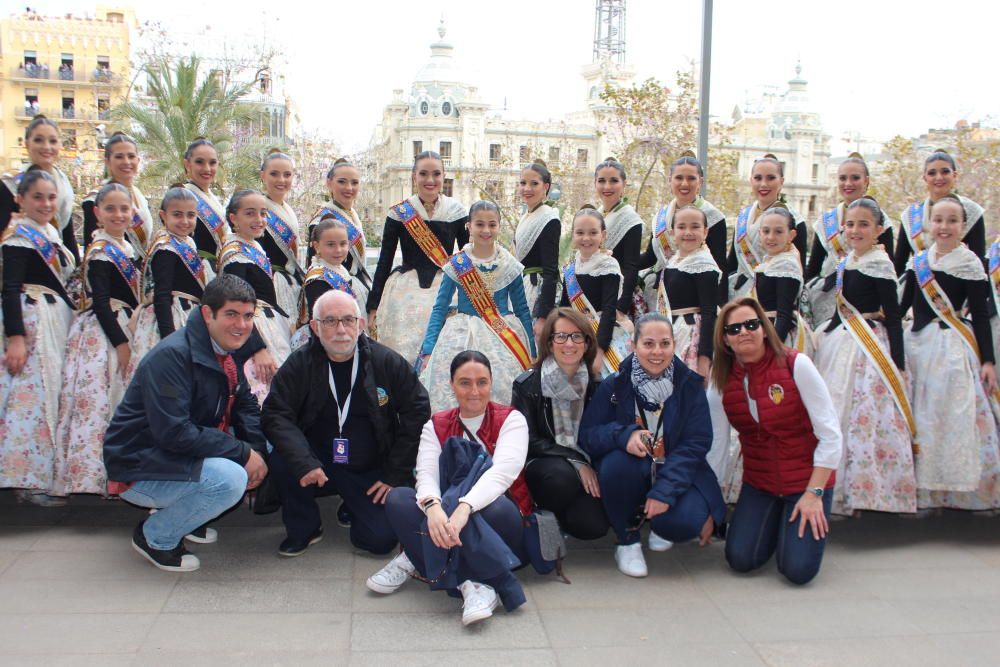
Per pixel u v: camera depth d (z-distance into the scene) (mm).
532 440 3711
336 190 4879
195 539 3809
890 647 2947
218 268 4289
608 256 4375
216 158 4613
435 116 37000
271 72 20266
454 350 4203
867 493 3973
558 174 19844
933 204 4469
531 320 4457
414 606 3217
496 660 2812
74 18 38156
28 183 3975
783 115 38656
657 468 3662
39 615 3041
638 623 3109
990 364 4094
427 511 3162
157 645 2846
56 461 3904
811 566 3445
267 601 3223
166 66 12820
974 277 4066
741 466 4203
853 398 4078
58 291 4086
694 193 4641
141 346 4027
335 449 3617
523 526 3414
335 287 4344
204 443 3367
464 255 4262
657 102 13523
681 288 4312
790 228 4270
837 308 4238
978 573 3646
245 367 4117
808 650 2914
